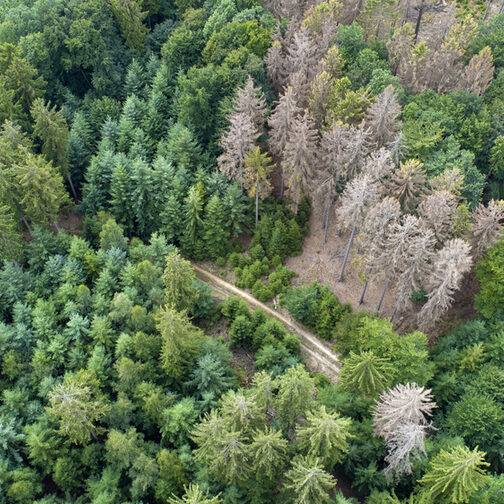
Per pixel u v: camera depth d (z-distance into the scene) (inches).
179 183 2736.2
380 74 2918.3
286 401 1615.4
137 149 2906.0
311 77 3048.7
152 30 3966.5
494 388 2003.0
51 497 1834.4
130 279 2404.0
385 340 1993.1
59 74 3344.0
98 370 2091.5
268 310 2659.9
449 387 2096.5
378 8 3410.4
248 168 2613.2
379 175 2303.2
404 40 3154.5
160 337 2209.6
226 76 2947.8
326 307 2493.8
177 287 2224.4
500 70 3211.1
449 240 2251.5
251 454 1556.3
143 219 2817.4
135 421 2048.5
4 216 2332.7
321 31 3297.2
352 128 2406.5
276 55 3065.9
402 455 1567.4
